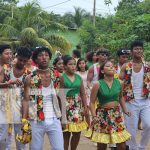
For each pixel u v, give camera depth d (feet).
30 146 17.46
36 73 17.39
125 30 50.85
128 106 21.36
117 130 18.95
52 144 17.35
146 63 21.45
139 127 25.68
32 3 79.20
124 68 21.45
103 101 19.04
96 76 26.53
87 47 75.31
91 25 77.61
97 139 18.97
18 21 78.43
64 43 77.66
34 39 72.18
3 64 19.35
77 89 21.36
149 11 58.80
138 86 21.33
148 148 24.04
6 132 19.10
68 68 21.20
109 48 50.80
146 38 48.47
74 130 21.18
